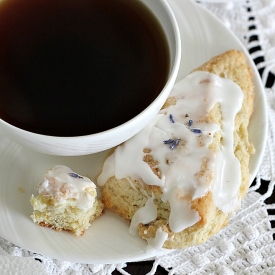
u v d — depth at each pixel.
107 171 0.26
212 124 0.26
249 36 0.32
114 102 0.25
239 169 0.26
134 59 0.26
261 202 0.28
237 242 0.27
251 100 0.28
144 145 0.26
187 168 0.25
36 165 0.27
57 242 0.25
